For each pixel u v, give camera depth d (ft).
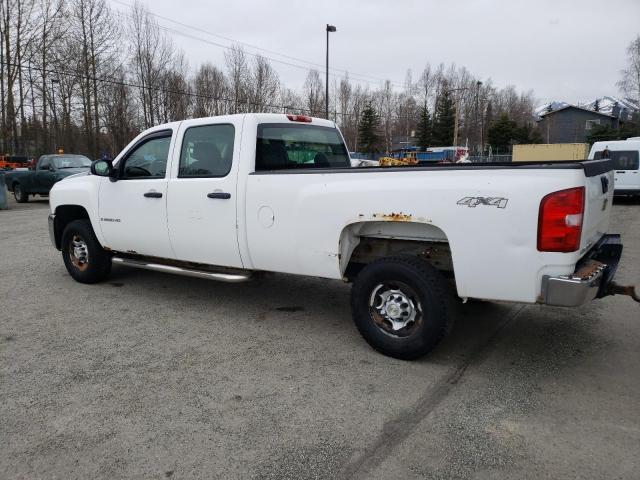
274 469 9.23
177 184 17.47
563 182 11.19
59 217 22.68
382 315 13.93
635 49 188.65
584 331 15.83
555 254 11.34
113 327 16.62
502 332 15.87
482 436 10.18
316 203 14.30
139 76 129.49
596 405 11.31
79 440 10.18
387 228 14.14
